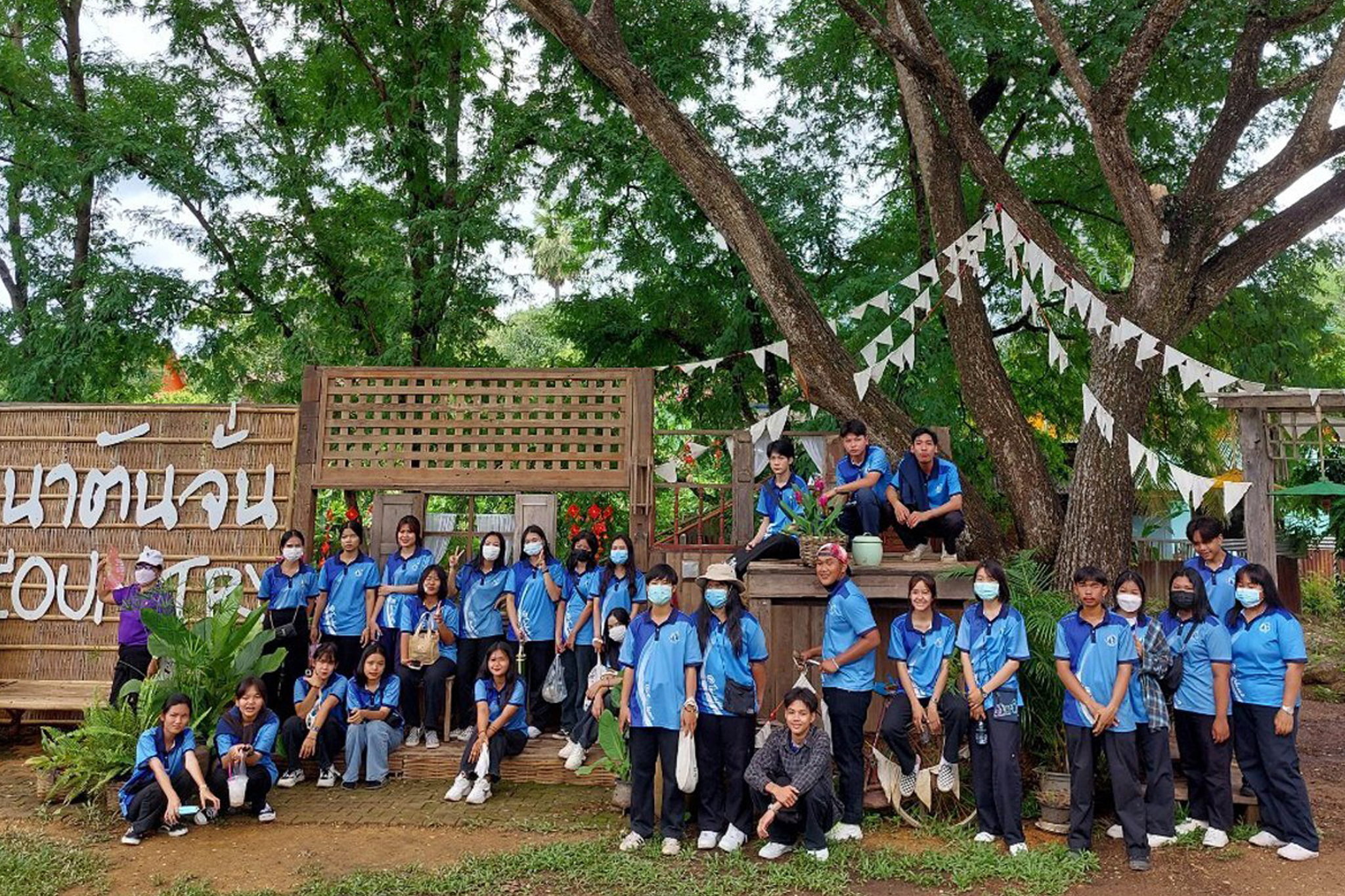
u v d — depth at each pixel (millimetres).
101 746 5961
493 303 11500
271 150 12148
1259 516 7398
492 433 7859
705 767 5215
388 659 6660
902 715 5508
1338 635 12625
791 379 12547
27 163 10984
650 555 7664
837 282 11758
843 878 4684
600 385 7918
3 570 7836
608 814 5789
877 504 6215
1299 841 5012
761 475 8078
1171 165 10969
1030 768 5875
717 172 7699
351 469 7785
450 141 12477
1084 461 7109
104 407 8031
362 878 4684
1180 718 5418
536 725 7051
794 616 6359
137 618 6934
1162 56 9625
